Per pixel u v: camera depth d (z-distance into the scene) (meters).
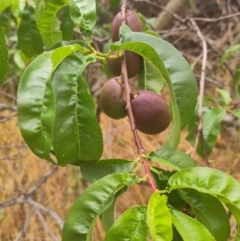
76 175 3.21
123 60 1.00
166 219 0.70
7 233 3.13
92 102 0.93
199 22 3.43
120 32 1.00
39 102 0.86
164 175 0.87
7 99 3.62
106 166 0.95
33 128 0.85
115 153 3.58
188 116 0.98
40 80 0.88
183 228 0.72
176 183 0.80
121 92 0.96
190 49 3.30
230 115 2.46
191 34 3.18
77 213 0.80
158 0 3.26
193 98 0.97
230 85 2.70
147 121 0.93
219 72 3.17
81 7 1.00
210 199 0.83
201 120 1.44
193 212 0.88
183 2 2.11
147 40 0.97
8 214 3.16
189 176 0.80
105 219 0.86
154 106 0.93
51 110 0.85
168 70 0.96
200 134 1.47
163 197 0.76
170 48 0.97
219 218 0.84
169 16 2.13
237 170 3.21
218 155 3.34
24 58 2.00
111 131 3.34
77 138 0.94
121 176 0.82
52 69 0.89
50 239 3.03
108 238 0.74
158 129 0.95
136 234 0.74
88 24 0.98
